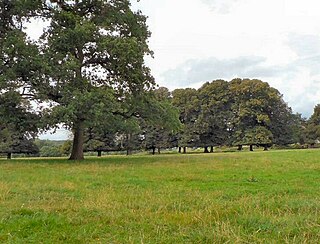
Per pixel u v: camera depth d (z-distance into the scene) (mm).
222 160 23562
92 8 26375
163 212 7078
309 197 8742
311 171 15453
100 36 24375
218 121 57094
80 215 6816
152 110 26828
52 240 5270
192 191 9953
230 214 6758
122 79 25750
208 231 5543
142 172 15742
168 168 17734
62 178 13328
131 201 8289
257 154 30656
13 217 6605
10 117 22484
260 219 6211
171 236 5441
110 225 6109
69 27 23531
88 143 47812
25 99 23078
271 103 57000
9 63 22359
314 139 62719
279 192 9625
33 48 22469
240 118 56281
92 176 14039
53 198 8734
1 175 14328
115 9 26000
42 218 6457
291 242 4953
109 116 22672
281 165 18641
